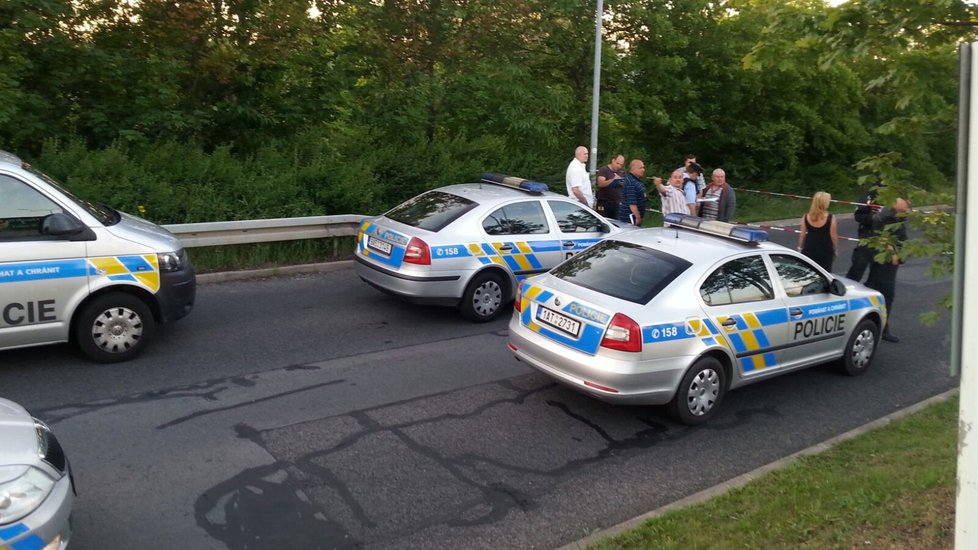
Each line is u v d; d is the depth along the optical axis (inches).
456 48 644.1
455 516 200.7
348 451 232.7
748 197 927.7
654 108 815.1
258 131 583.5
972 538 112.1
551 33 707.4
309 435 241.4
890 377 330.0
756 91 910.4
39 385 269.0
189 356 305.7
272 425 247.1
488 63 654.5
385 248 368.8
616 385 246.5
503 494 213.6
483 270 371.9
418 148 604.1
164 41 549.6
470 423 259.0
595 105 629.9
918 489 199.6
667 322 253.8
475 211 374.6
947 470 209.8
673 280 263.9
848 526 182.9
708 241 293.0
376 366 307.9
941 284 518.3
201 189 461.4
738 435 262.5
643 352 247.4
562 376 258.1
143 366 291.9
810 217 385.7
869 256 390.3
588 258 286.5
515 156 661.9
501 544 188.7
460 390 287.6
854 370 327.6
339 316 373.4
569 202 410.3
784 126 943.0
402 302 404.2
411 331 356.8
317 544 184.7
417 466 226.2
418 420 258.4
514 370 312.5
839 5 212.7
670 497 217.0
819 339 304.5
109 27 545.3
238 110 557.9
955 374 114.8
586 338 252.7
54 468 155.2
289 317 366.6
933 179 1035.3
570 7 664.4
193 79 563.8
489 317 378.6
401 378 296.2
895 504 191.8
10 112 446.3
